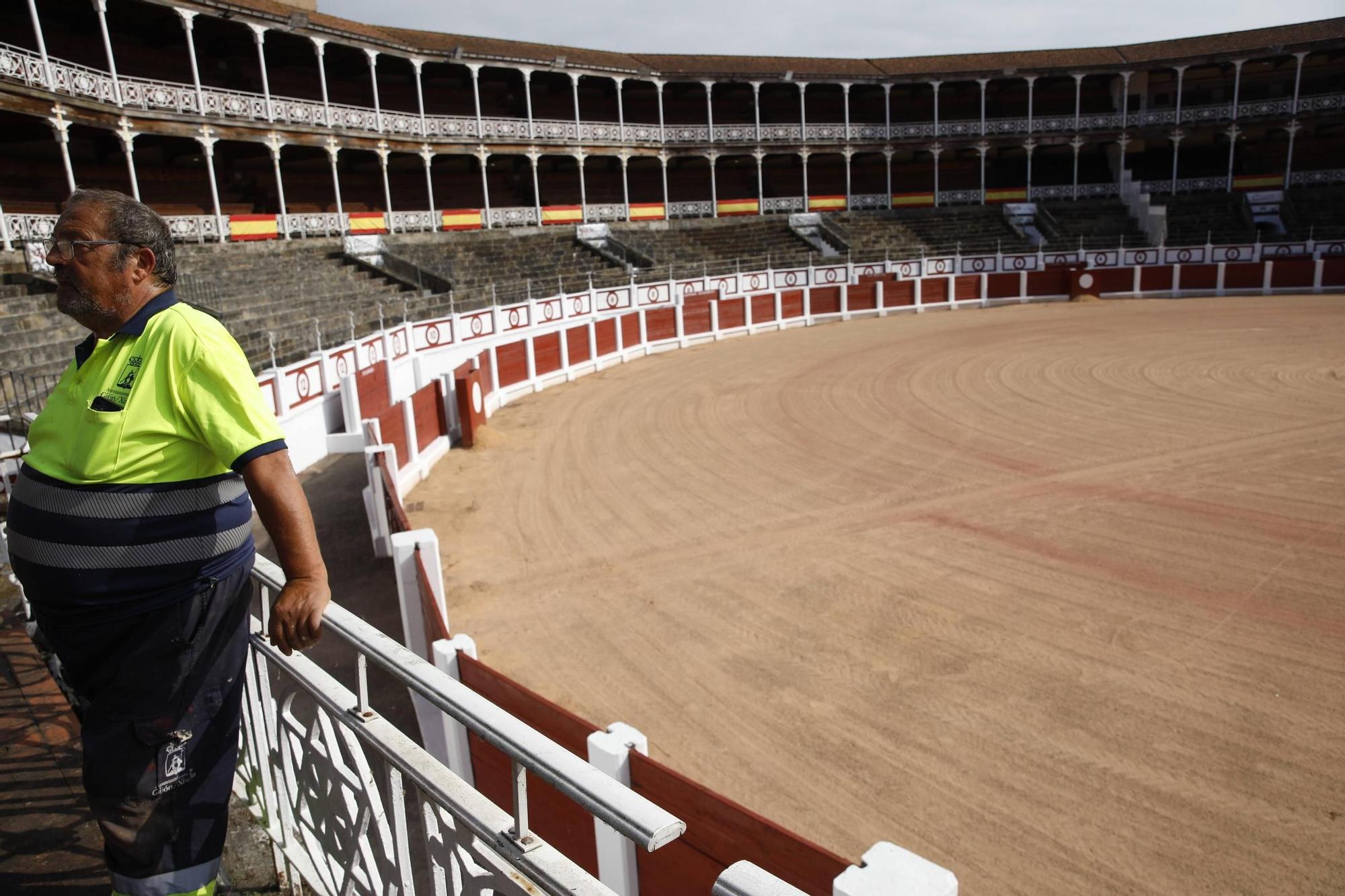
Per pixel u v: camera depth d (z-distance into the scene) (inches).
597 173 1587.1
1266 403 589.6
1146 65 1585.9
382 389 609.3
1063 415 584.7
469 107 1443.2
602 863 167.0
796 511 423.2
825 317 1208.2
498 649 295.1
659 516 428.8
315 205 1221.7
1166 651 268.1
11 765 118.3
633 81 1503.4
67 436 70.7
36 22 729.6
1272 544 350.3
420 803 74.8
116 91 813.2
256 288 766.5
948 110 1761.8
